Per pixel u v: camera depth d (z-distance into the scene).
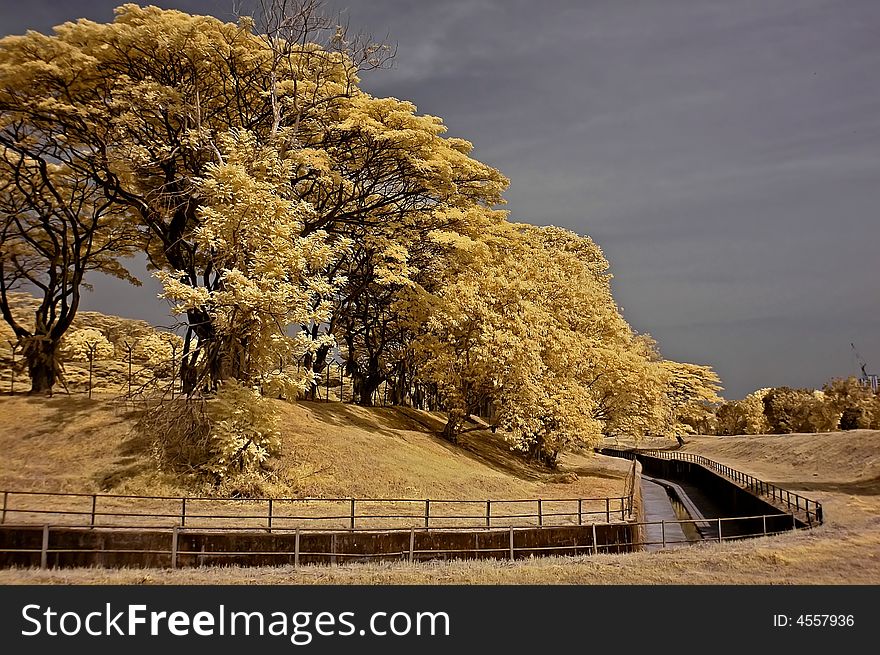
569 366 42.88
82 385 49.56
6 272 40.19
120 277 43.22
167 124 32.19
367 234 37.88
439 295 39.69
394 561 19.11
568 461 55.66
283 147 32.31
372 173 37.72
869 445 50.81
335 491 27.20
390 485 28.86
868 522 25.75
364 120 33.12
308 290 27.11
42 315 39.47
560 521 25.38
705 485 53.97
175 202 33.53
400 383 55.81
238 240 26.06
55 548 18.05
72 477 25.66
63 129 32.59
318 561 18.89
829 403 77.31
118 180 33.88
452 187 38.72
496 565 18.27
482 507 27.72
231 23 31.73
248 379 27.31
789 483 42.81
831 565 17.56
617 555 19.86
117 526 18.52
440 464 34.47
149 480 25.52
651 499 47.81
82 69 30.33
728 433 100.25
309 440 31.33
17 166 34.88
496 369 37.75
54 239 38.25
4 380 47.16
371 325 46.38
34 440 28.88
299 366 29.70
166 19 30.23
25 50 29.41
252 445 25.95
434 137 35.19
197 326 32.16
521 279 42.12
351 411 40.72
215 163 31.77
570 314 49.06
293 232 27.05
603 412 50.28
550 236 63.66
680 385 86.38
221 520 21.66
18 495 24.00
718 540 22.59
